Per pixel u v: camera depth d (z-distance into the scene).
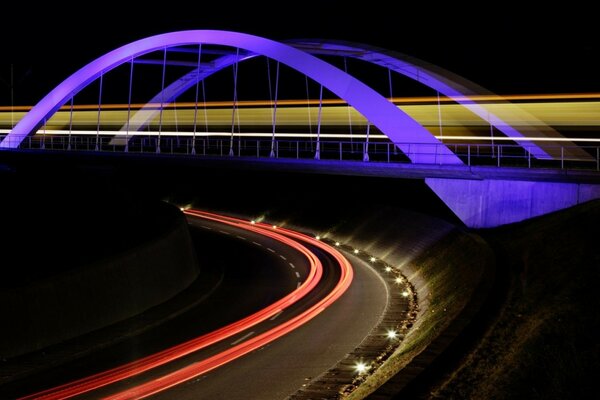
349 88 38.38
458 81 46.06
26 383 19.25
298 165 40.25
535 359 13.18
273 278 33.62
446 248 30.73
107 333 24.50
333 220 45.03
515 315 16.77
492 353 13.91
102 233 33.28
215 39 47.31
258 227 49.28
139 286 27.88
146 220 37.06
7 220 32.06
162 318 26.55
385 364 17.64
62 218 34.06
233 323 25.33
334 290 29.94
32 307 22.62
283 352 20.75
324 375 18.02
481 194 32.31
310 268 35.28
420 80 46.62
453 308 19.89
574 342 13.79
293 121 84.88
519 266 23.02
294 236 45.00
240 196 56.12
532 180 30.89
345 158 60.81
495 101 45.78
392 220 39.28
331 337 22.23
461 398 11.83
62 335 23.55
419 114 70.75
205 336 23.61
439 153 34.75
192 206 59.53
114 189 41.09
